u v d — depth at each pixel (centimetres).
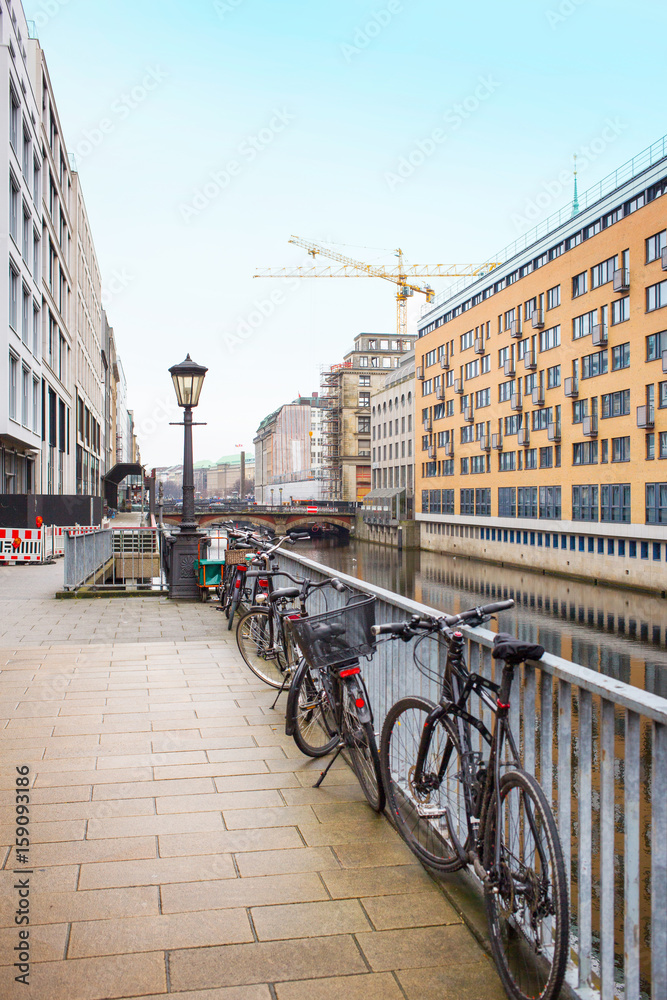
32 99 3312
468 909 319
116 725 574
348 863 361
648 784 1027
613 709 242
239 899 327
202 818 410
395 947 294
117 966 278
